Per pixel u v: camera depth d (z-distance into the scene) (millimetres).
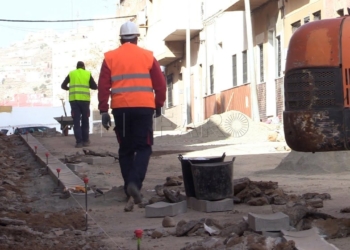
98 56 88750
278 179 12820
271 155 17516
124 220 9125
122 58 10336
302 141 7602
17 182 13320
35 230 8250
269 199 9781
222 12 38969
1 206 9859
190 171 9711
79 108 21453
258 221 7262
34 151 18469
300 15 28234
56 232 8188
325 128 7473
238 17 36844
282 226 7289
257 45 34188
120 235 8070
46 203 10773
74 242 7613
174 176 12859
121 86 10297
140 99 10250
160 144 24219
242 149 19859
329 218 7742
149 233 7992
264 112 32781
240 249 6566
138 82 10281
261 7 33156
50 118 70188
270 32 32344
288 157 14367
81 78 21516
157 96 10438
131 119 10289
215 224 7934
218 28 40938
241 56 36562
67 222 8914
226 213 9156
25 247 7215
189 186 9750
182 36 46875
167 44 49125
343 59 7410
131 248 7258
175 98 52562
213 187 9320
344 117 7418
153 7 53562
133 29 10508
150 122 10367
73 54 169125
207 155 18484
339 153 13719
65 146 22156
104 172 14984
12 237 7676
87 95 21484
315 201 9266
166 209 9195
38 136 27656
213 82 42844
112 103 10367
